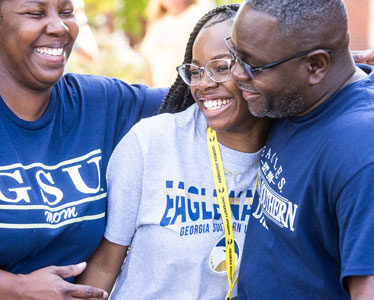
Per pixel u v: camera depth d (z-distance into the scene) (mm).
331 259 2320
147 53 6395
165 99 3039
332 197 2160
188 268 2678
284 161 2412
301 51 2203
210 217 2701
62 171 2727
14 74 2627
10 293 2559
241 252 2727
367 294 2008
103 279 2898
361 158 2061
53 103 2746
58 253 2738
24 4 2525
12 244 2561
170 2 6078
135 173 2746
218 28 2604
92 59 7219
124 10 7902
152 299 2707
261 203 2615
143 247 2754
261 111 2393
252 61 2256
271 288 2451
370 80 2281
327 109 2277
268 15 2188
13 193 2553
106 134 2916
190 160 2746
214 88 2623
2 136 2596
